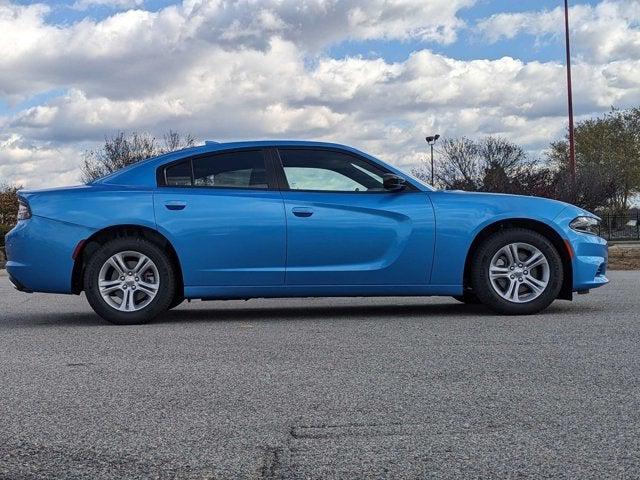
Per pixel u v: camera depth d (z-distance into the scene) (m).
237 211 6.57
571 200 26.70
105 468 2.78
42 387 4.07
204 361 4.74
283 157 6.80
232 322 6.61
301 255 6.60
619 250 19.09
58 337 5.87
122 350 5.20
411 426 3.23
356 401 3.66
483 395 3.74
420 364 4.53
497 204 6.78
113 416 3.46
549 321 6.29
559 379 4.07
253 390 3.93
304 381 4.12
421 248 6.64
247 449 2.96
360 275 6.62
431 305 7.80
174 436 3.14
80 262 6.68
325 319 6.71
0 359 4.94
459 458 2.81
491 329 5.89
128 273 6.57
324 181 6.75
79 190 6.69
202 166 6.76
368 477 2.64
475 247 6.84
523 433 3.11
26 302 8.85
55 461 2.86
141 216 6.54
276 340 5.52
